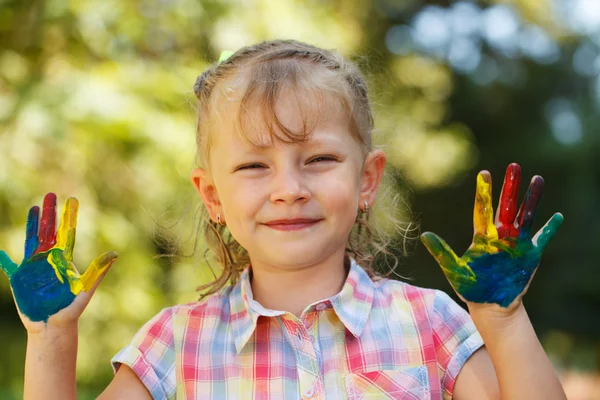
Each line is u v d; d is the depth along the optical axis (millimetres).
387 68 9375
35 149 4867
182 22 5219
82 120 4707
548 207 11562
